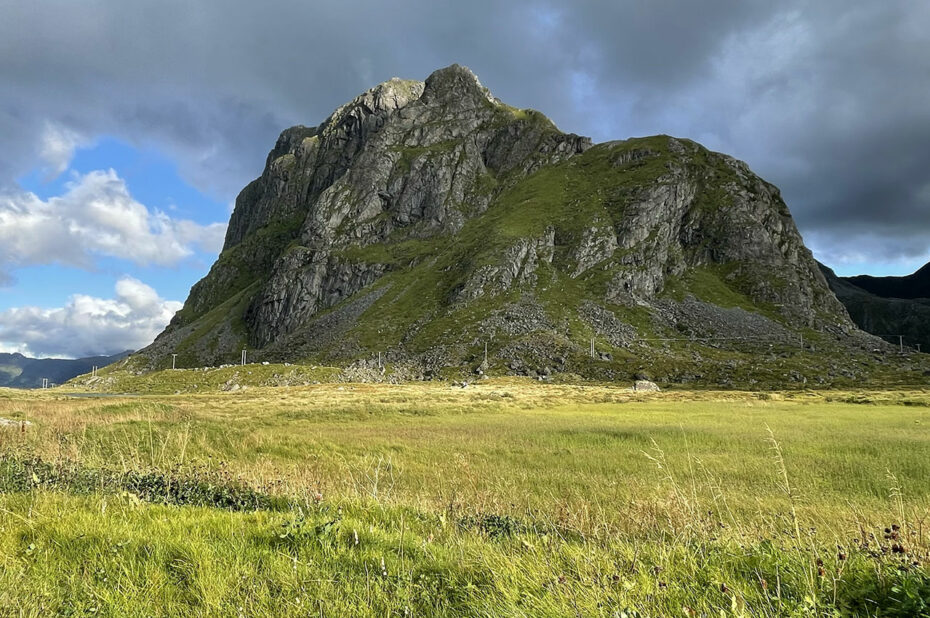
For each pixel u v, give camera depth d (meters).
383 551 6.79
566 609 4.74
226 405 50.19
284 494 11.26
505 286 177.25
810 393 74.06
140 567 6.00
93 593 5.25
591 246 196.75
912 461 19.33
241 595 5.34
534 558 6.17
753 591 5.08
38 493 9.41
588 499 13.17
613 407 53.19
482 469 17.86
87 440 19.34
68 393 116.38
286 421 35.62
